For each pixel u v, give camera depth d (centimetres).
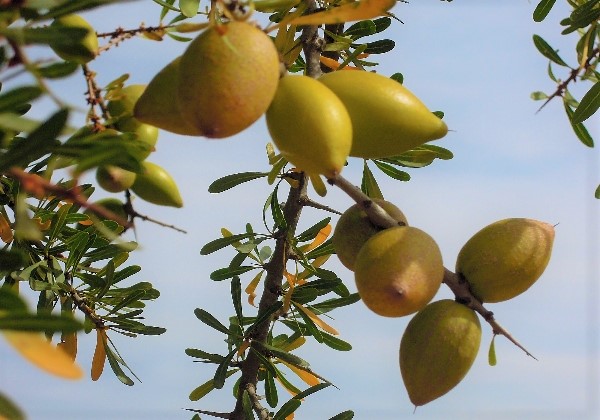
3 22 45
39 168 58
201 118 47
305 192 61
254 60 47
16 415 41
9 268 46
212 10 49
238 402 61
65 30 45
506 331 52
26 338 41
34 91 45
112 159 45
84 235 60
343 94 50
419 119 50
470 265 52
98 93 52
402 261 50
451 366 51
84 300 61
